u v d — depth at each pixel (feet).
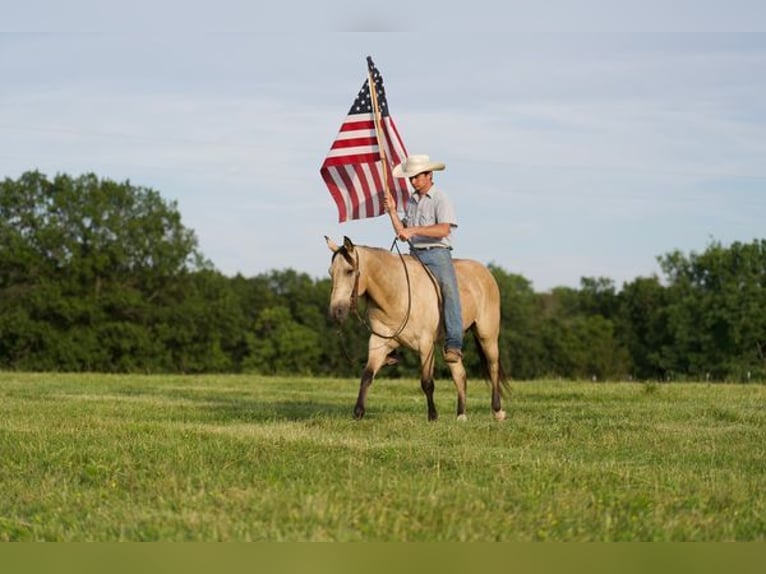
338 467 30.25
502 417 48.11
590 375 276.41
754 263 259.60
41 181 229.25
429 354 44.27
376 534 21.33
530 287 314.55
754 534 21.97
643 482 27.78
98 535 21.99
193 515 22.91
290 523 22.24
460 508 23.34
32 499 26.16
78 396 65.05
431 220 44.45
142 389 77.51
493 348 48.65
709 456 33.73
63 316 219.82
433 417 44.98
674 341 271.90
